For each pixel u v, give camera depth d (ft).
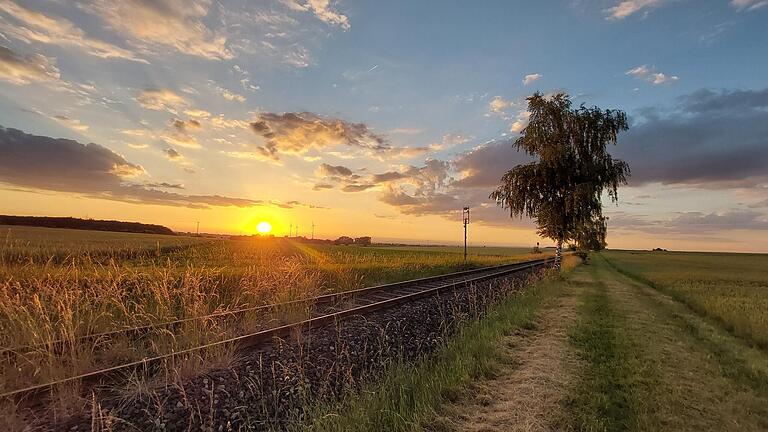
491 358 24.44
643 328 36.68
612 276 112.06
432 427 15.87
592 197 82.74
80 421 15.66
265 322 32.09
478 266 129.70
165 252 104.83
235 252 116.06
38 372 18.40
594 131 84.12
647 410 18.16
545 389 20.02
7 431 14.66
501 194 89.56
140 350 23.52
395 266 87.81
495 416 16.94
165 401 16.57
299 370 19.83
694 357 27.68
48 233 187.62
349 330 30.37
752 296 63.98
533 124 86.38
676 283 86.17
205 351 22.18
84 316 26.00
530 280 69.62
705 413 18.43
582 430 16.15
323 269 62.59
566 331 33.17
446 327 31.55
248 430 15.80
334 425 15.21
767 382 23.06
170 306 31.60
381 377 21.45
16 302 22.07
